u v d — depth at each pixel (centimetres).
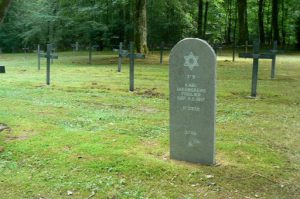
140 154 388
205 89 354
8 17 2705
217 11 3005
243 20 2433
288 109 630
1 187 321
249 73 1127
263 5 2988
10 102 668
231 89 827
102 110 613
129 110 618
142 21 1664
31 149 404
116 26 2420
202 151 364
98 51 2350
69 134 461
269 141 446
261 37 2775
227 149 408
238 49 2362
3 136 450
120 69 1175
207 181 331
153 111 612
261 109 628
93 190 316
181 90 366
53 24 2548
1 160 377
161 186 323
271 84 907
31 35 2597
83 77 1038
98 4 2228
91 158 378
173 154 379
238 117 570
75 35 2534
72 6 2328
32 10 2625
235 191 314
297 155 399
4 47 2759
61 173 347
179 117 371
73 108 625
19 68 1310
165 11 2316
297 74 1111
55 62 1550
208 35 2983
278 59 1741
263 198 304
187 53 357
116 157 378
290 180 336
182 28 2412
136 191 313
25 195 308
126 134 468
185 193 311
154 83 916
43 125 504
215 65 347
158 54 1928
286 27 2867
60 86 869
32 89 823
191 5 2603
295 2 2730
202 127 362
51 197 305
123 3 1945
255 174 345
